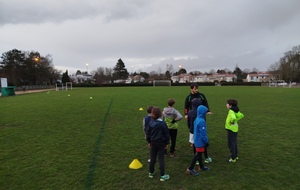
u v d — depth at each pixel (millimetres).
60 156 5695
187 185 4148
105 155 5754
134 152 5977
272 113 11969
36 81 72812
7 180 4414
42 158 5562
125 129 8555
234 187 4039
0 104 18109
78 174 4641
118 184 4215
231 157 5234
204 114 4680
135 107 14789
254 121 9836
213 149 6180
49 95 28625
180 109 13953
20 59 66062
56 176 4559
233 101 5234
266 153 5793
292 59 71500
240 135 7535
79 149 6238
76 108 14523
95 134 7840
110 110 13453
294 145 6414
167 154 5844
